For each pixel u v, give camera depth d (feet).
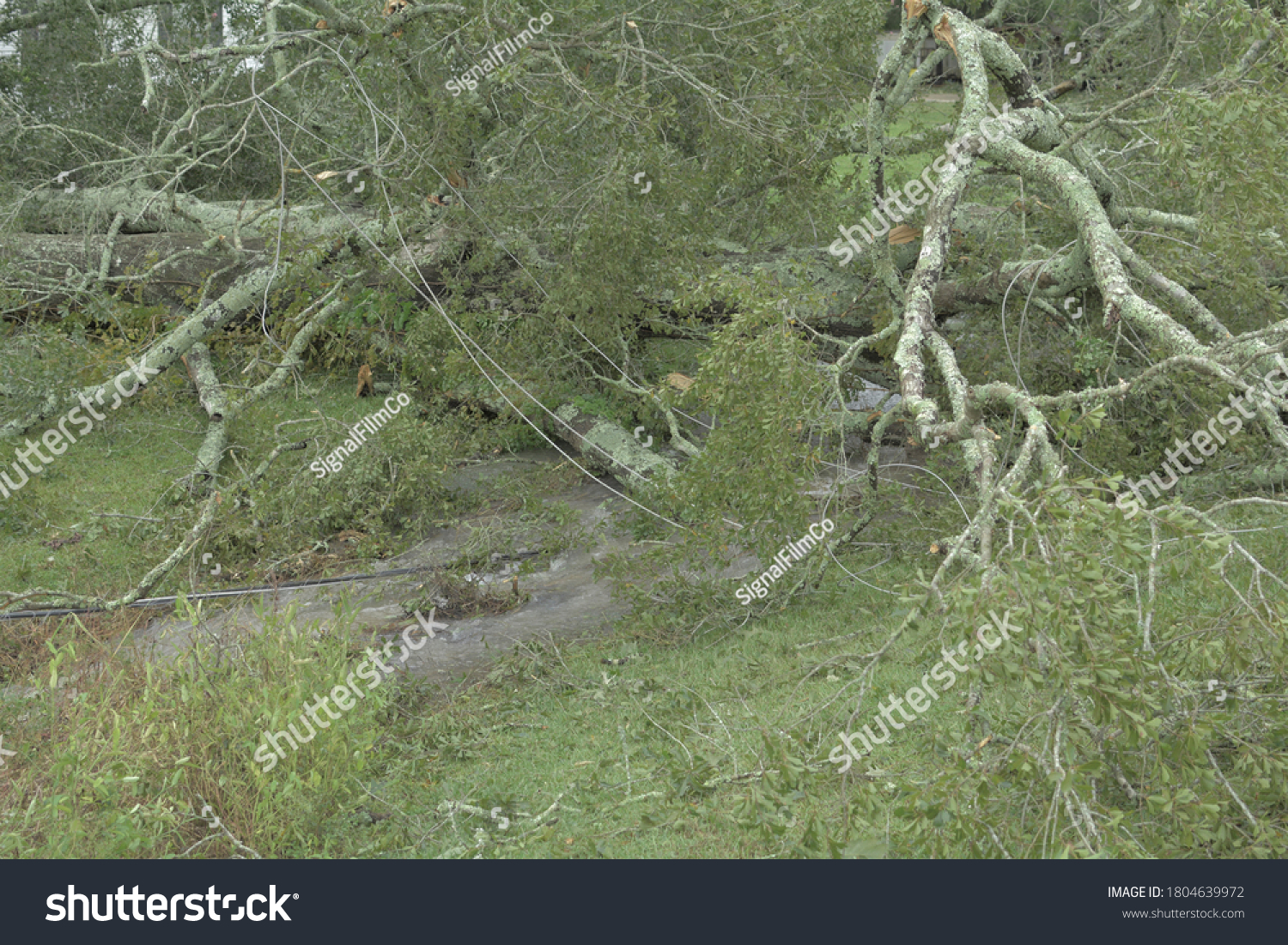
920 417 13.71
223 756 15.69
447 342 31.94
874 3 29.66
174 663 17.70
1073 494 10.98
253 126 40.32
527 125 27.96
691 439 32.86
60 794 15.07
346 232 29.81
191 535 25.66
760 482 20.52
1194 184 17.47
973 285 26.61
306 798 15.61
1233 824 12.47
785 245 33.14
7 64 41.83
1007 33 33.73
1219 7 20.17
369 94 28.04
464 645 23.25
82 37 41.39
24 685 20.85
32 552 28.35
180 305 39.09
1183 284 22.03
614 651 22.08
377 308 34.12
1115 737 12.46
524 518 29.58
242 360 37.63
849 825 12.07
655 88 29.45
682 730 17.93
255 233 38.27
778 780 12.03
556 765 17.57
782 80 29.45
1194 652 12.45
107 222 40.88
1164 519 11.39
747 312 20.70
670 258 27.84
